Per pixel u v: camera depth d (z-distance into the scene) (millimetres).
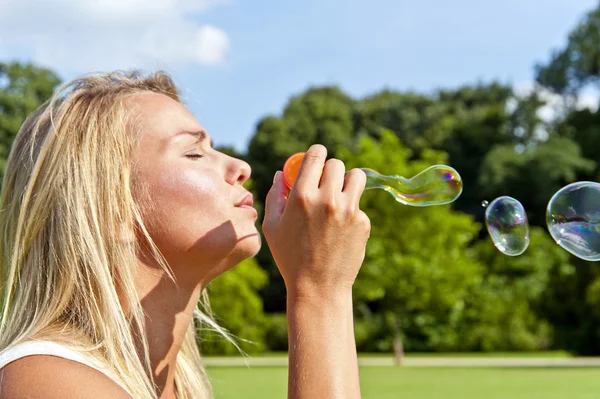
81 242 1176
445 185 1809
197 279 1252
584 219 1872
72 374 1015
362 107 32594
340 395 1011
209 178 1233
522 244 1996
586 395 9852
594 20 32750
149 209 1212
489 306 21344
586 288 22234
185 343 1528
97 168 1218
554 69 32938
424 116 31516
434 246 17969
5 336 1167
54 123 1266
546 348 21578
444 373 13773
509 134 32375
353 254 1091
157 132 1250
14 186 1337
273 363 17000
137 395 1087
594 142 29625
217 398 9344
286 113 31344
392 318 17953
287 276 1094
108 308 1147
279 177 1246
